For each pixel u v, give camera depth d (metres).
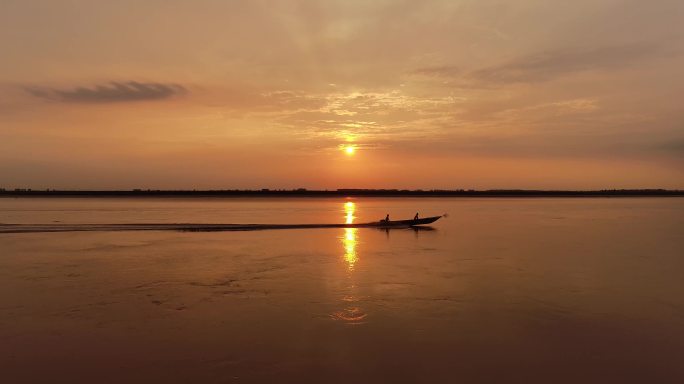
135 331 15.21
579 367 12.73
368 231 47.34
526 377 12.12
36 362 12.84
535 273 24.59
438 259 29.11
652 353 13.68
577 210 101.94
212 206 126.69
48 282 22.00
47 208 104.44
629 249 33.88
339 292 20.28
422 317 16.80
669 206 130.50
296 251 32.25
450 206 133.88
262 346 13.99
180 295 19.66
